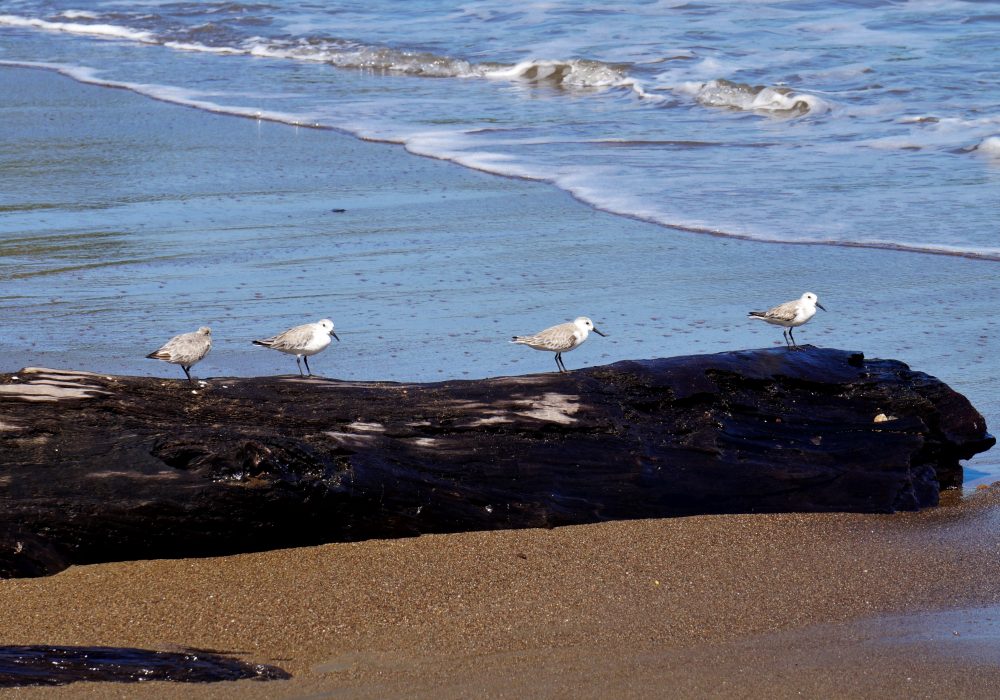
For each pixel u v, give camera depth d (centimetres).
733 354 977
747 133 2333
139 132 2461
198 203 1892
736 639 725
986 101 2436
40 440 814
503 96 2794
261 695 652
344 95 2850
